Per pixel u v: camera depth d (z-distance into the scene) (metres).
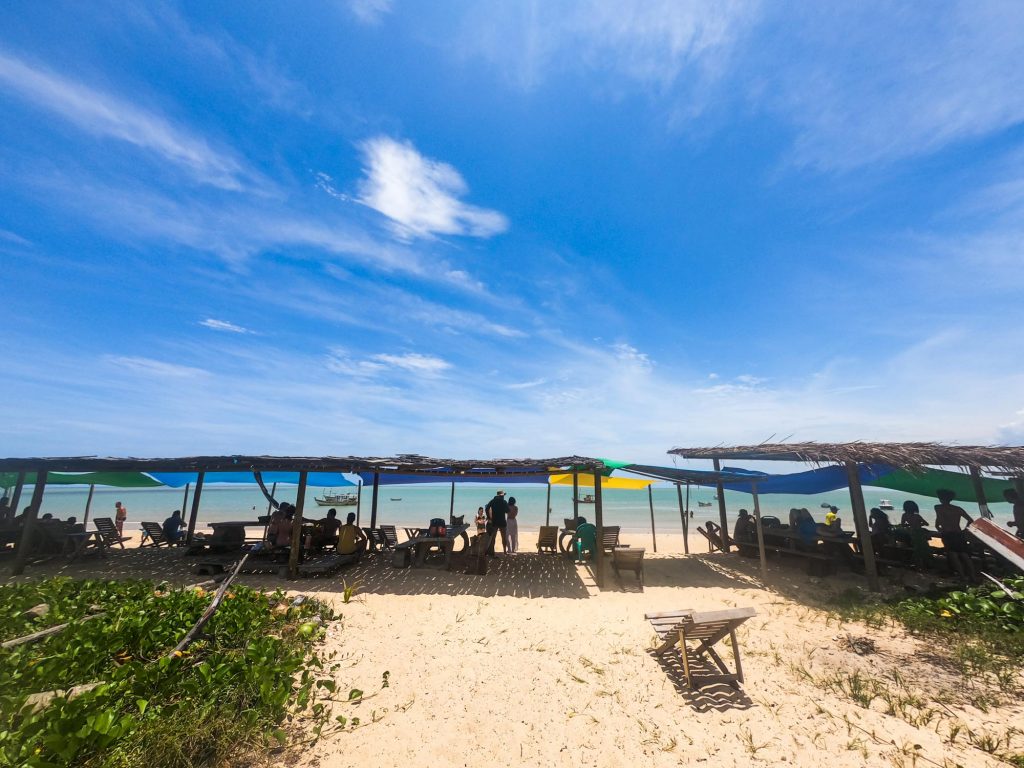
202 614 5.79
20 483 13.06
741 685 5.01
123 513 15.95
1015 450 8.99
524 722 4.33
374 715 4.39
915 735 3.99
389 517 32.56
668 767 3.69
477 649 6.05
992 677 4.96
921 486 12.04
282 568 10.16
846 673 5.21
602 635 6.60
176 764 3.37
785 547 11.66
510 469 10.55
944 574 9.95
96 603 6.85
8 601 6.29
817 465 9.77
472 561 10.84
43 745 3.10
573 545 12.16
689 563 12.18
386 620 7.18
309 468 10.24
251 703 4.19
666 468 10.44
